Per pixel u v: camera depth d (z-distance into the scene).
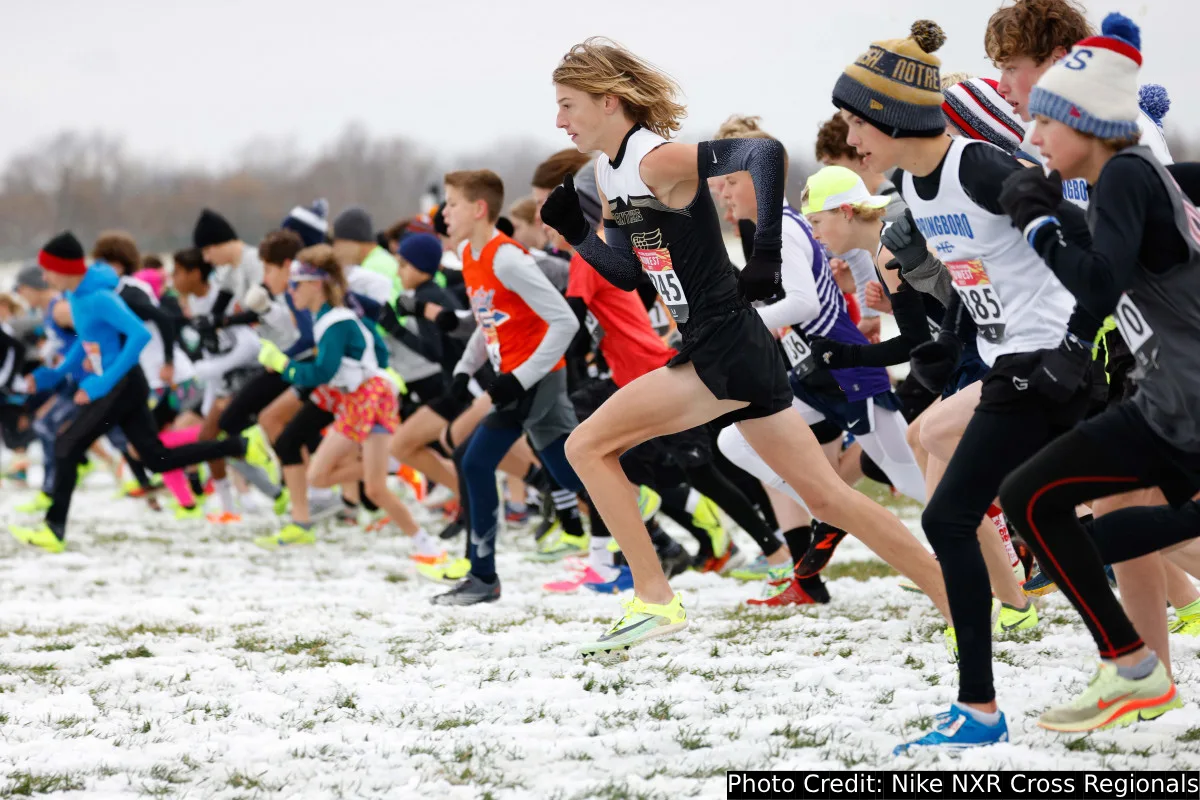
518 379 17.73
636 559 13.42
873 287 16.53
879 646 14.37
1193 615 14.35
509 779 9.93
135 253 33.19
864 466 17.91
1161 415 9.48
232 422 28.50
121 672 14.15
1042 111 9.58
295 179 125.06
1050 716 10.16
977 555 10.28
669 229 12.31
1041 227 9.26
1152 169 9.28
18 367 42.62
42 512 34.72
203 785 10.04
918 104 10.61
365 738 11.28
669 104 12.64
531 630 16.33
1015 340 10.77
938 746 10.16
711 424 19.34
